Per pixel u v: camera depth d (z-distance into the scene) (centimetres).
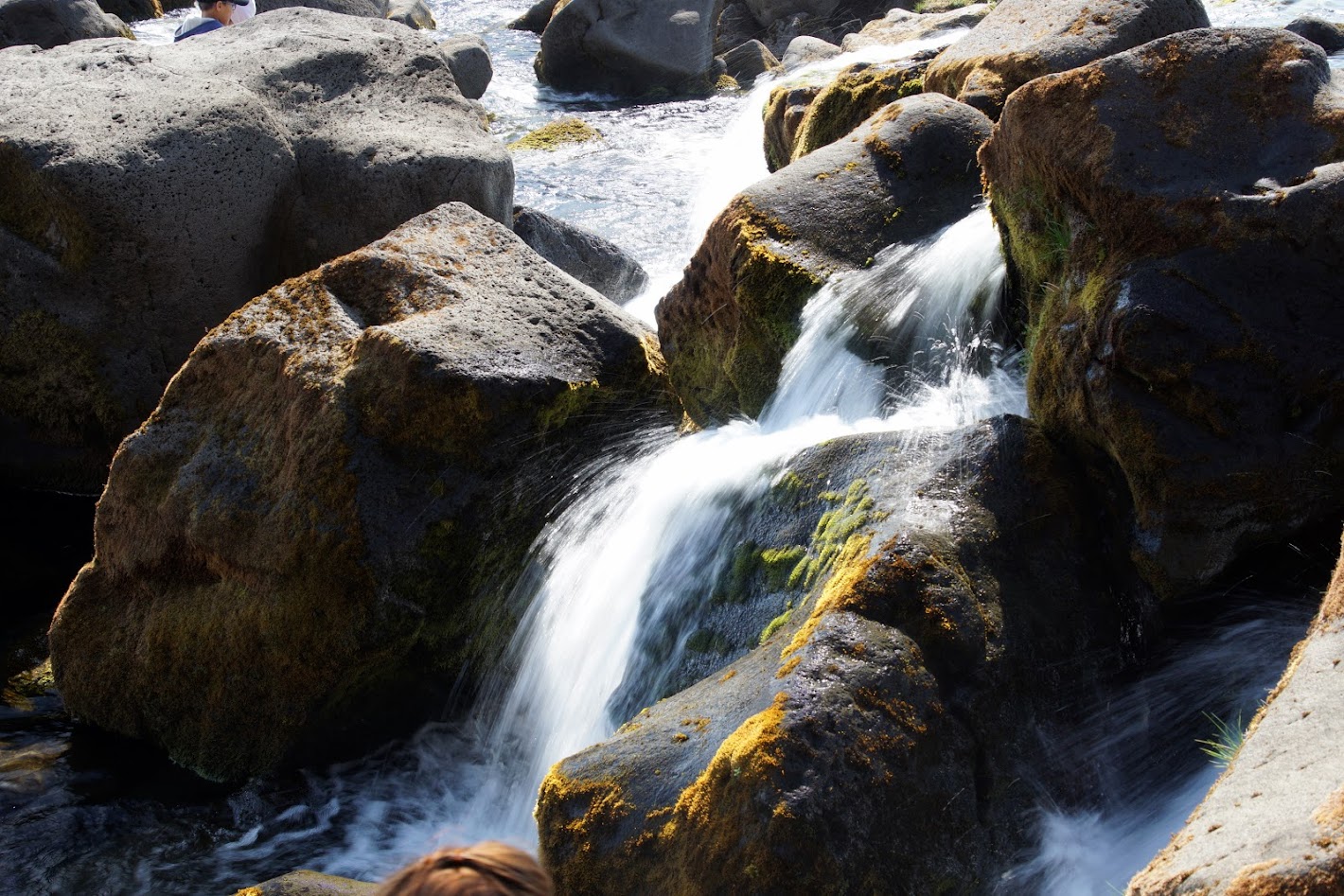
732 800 306
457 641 478
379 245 513
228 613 469
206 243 692
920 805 312
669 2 1609
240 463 475
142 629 491
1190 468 354
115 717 498
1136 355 360
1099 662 356
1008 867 322
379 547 450
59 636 507
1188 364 358
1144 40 634
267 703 469
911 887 304
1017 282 475
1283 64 389
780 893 294
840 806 301
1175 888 224
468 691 489
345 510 448
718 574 423
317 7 1677
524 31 1981
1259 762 248
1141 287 368
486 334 473
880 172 546
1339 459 357
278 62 782
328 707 468
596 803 333
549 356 477
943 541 356
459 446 458
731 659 400
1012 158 436
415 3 1884
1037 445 388
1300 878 201
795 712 312
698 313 563
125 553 498
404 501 455
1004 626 345
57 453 698
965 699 330
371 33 838
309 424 456
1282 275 365
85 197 654
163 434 497
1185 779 344
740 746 311
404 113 786
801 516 409
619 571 459
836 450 418
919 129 555
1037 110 418
